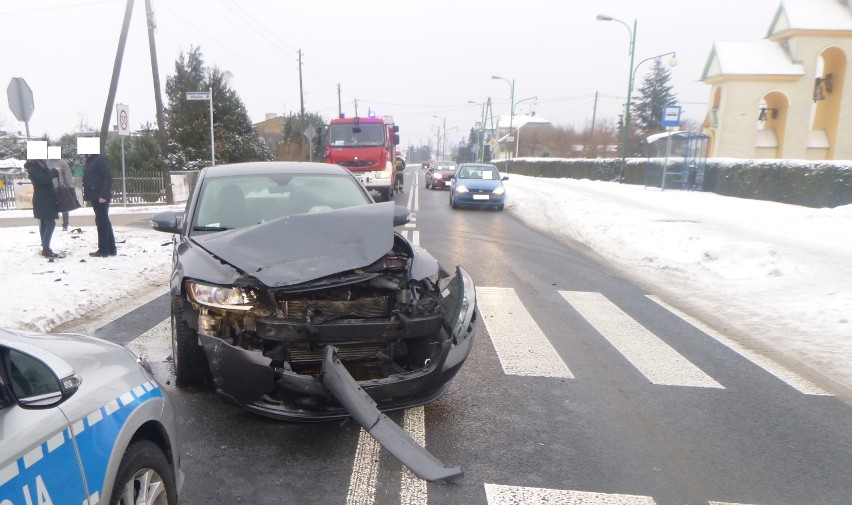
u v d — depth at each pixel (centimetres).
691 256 1036
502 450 379
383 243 418
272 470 348
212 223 502
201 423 404
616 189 2703
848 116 2700
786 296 778
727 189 2228
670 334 637
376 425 343
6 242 1072
